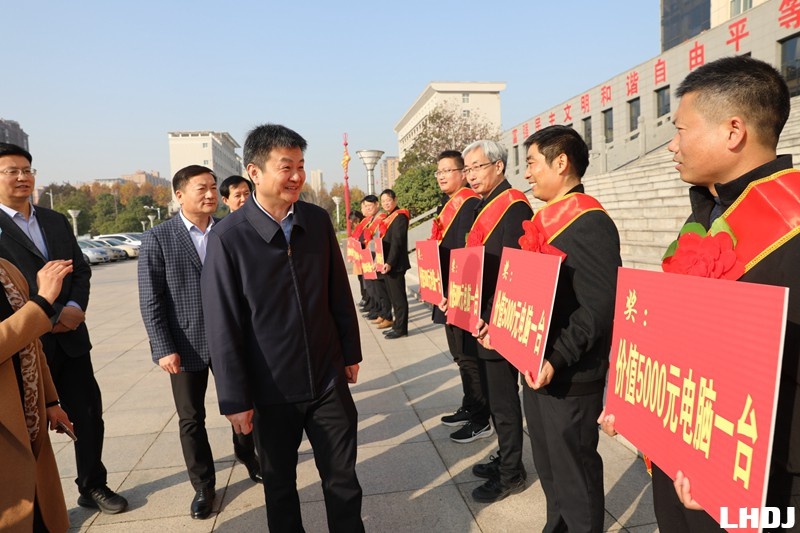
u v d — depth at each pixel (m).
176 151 76.81
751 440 0.93
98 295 11.95
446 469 2.89
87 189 70.00
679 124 1.22
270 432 1.92
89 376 2.66
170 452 3.30
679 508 1.34
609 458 2.82
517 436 2.53
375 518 2.45
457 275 2.79
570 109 24.61
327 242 2.06
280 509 1.94
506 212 2.51
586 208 1.74
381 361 5.14
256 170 1.88
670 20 27.36
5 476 1.54
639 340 1.33
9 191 2.48
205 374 2.68
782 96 1.10
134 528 2.49
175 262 2.58
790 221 1.00
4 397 1.55
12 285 1.70
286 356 1.88
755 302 0.93
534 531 2.29
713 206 1.27
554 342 1.82
